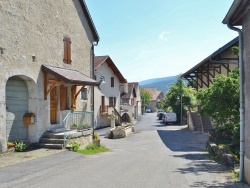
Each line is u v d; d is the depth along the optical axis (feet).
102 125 121.08
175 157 43.29
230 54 72.13
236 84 43.57
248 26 24.22
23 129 44.93
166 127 129.18
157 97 337.52
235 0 22.35
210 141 52.54
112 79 132.16
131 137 90.33
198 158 41.93
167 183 24.32
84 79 52.01
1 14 38.65
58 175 27.50
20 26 42.27
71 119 51.60
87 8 62.80
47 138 45.91
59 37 52.80
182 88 143.43
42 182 24.72
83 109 61.87
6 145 39.24
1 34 38.58
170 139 80.84
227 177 26.78
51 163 33.60
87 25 64.95
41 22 47.34
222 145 40.78
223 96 43.62
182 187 22.98
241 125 25.70
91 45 66.90
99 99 119.24
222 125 51.31
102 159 39.11
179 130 110.42
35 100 45.52
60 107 53.36
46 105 48.06
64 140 44.50
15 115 43.39
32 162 33.94
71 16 57.67
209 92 45.62
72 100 56.85
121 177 26.73
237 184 23.93
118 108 138.72
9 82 42.52
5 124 38.96
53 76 49.96
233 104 43.39
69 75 49.16
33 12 45.29
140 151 54.13
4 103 38.83
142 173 28.73
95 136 58.13
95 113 115.96
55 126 50.96
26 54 43.47
